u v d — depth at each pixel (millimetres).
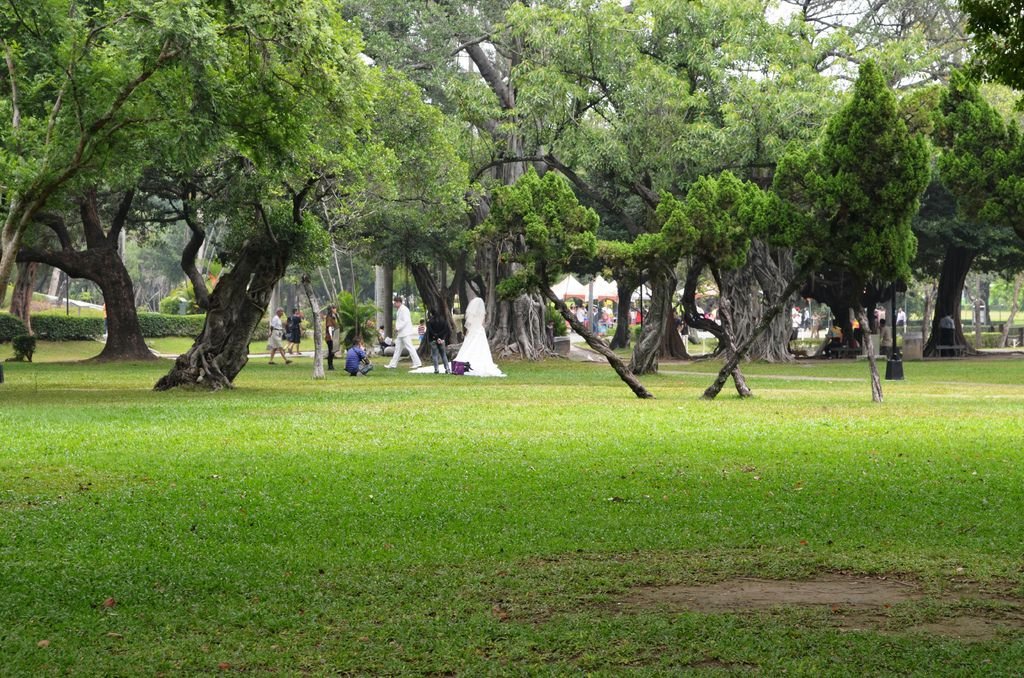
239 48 24406
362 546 9094
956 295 57344
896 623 6906
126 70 23219
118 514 10359
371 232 49219
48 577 7977
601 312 97312
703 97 41781
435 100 51781
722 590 7770
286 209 29094
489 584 7898
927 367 44188
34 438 16250
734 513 10539
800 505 10930
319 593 7605
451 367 39156
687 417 20297
